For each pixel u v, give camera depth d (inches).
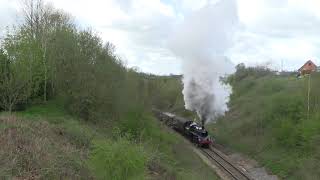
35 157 773.9
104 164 674.2
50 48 1596.9
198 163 1429.6
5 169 672.4
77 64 1453.0
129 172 670.5
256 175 1322.6
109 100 1541.6
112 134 1328.7
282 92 2028.8
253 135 1748.3
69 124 1159.6
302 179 1159.6
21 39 1454.2
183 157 1457.9
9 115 1024.9
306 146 1320.1
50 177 733.9
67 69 1461.6
